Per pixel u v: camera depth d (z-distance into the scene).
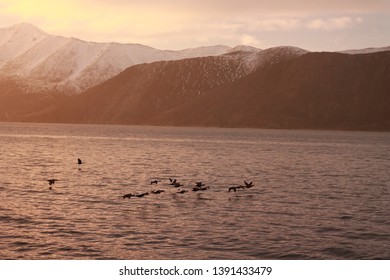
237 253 37.38
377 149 172.12
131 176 81.31
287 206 54.94
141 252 37.22
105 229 43.44
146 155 127.44
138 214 49.53
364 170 97.25
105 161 108.12
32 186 67.00
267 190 66.62
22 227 43.53
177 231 43.06
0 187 65.50
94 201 56.31
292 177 83.12
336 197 61.75
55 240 39.84
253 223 46.34
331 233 43.16
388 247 39.22
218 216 49.16
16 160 106.25
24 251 37.03
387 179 82.12
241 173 88.62
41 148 147.50
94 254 36.66
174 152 140.25
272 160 118.50
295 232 43.28
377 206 55.72
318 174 88.38
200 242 39.91
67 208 51.84
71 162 104.69
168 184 71.75
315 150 160.38
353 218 49.06
